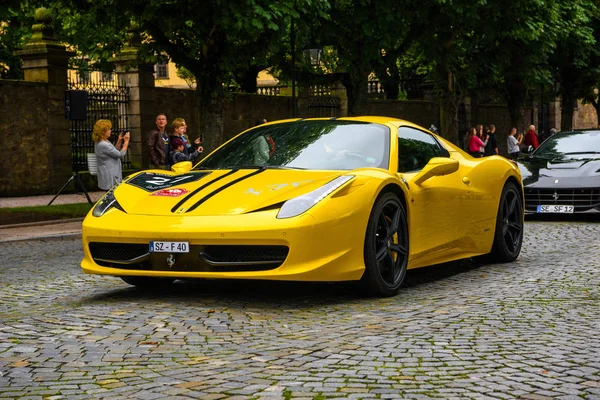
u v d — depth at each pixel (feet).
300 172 20.99
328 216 19.03
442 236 23.71
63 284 24.40
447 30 72.69
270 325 17.19
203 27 52.19
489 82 96.17
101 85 79.82
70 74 77.30
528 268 26.37
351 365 13.71
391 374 13.15
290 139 23.06
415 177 22.45
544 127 163.53
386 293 20.83
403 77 124.36
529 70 95.35
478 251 26.11
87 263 20.57
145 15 51.11
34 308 19.90
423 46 74.84
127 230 19.43
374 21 64.64
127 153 82.33
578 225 40.98
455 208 24.36
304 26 56.70
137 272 19.49
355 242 19.66
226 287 22.20
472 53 89.51
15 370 13.48
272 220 18.58
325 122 23.82
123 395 12.01
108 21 56.70
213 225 18.70
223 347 15.10
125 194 20.95
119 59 81.71
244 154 22.86
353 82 74.64
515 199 28.07
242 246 18.76
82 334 16.15
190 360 14.10
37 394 12.10
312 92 100.68
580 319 17.87
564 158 45.42
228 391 12.15
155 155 48.80
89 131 79.05
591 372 13.34
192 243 18.85
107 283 24.13
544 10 78.28
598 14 107.55
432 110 120.26
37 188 74.13
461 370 13.43
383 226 20.90
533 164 45.21
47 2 57.57
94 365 13.79
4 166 71.31
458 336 16.06
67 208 54.44
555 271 25.54
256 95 93.71
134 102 81.87
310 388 12.32
